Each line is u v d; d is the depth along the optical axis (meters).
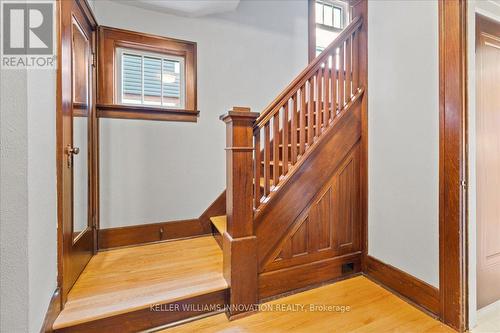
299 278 1.73
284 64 2.87
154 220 2.31
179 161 2.39
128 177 2.22
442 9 1.40
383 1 1.78
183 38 2.38
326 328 1.36
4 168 0.87
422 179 1.53
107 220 2.16
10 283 0.88
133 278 1.65
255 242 1.55
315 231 1.80
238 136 1.51
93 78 2.04
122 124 2.18
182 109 2.37
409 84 1.60
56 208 1.27
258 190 1.62
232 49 2.59
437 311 1.43
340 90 1.93
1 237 0.87
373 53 1.86
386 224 1.78
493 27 1.57
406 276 1.62
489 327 1.37
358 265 1.96
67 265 1.43
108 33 2.11
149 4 2.18
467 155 1.34
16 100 0.89
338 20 3.52
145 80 2.31
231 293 1.49
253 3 2.70
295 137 1.75
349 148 1.92
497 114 1.61
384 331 1.34
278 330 1.35
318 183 1.80
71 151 1.49
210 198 2.51
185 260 1.94
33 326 0.95
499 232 1.64
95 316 1.25
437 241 1.44
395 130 1.70
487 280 1.57
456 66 1.34
